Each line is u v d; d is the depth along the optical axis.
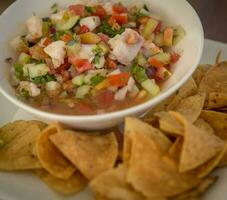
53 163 0.31
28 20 0.40
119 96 0.34
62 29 0.39
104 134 0.33
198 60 0.34
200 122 0.34
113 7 0.40
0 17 0.39
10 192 0.31
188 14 0.38
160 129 0.32
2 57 0.37
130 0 0.42
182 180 0.29
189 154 0.29
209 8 0.53
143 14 0.40
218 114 0.34
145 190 0.28
